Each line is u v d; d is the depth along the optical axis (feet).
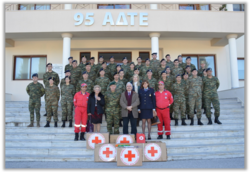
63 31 32.65
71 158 18.34
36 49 40.45
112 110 20.84
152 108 20.39
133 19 32.76
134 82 22.74
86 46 39.81
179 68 27.09
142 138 18.86
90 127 21.94
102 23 32.63
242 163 17.10
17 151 19.54
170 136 21.74
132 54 41.01
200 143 20.89
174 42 40.60
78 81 24.89
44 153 19.40
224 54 40.81
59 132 22.47
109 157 17.76
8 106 28.94
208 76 24.70
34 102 23.30
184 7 40.55
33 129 22.68
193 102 23.45
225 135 22.43
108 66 29.78
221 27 33.71
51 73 26.66
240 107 28.89
